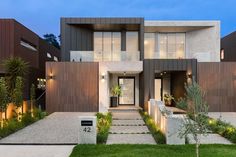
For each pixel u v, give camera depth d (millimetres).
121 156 7148
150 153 7473
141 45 19781
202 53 19250
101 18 20125
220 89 18219
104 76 17891
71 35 20750
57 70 17719
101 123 12234
